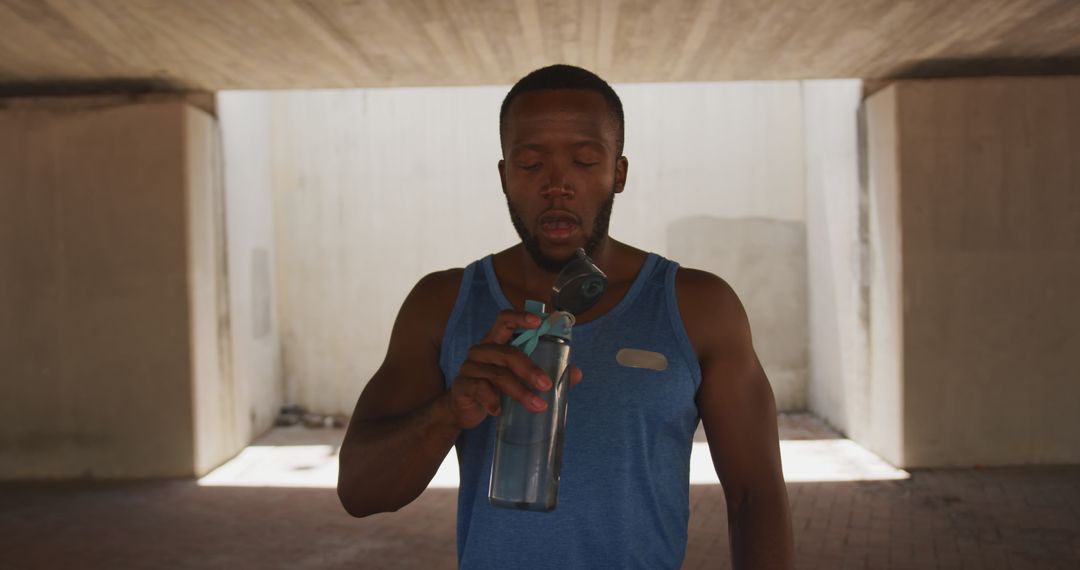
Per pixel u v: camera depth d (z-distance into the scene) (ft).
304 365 30.53
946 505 19.04
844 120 25.32
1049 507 18.72
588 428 4.24
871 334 23.79
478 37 17.99
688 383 4.37
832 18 17.12
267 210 29.27
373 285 30.40
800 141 29.94
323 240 30.50
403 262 30.40
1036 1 16.39
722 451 4.64
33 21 16.65
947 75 22.27
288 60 19.74
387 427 4.27
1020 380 21.72
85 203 22.13
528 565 4.23
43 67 20.25
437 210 30.37
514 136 4.26
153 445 22.34
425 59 19.74
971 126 21.56
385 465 4.14
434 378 4.70
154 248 22.07
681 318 4.45
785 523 4.58
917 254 21.67
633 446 4.26
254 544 17.28
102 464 22.35
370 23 16.88
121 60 19.65
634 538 4.24
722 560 16.11
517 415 3.69
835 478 21.43
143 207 22.07
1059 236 21.58
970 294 21.70
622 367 4.32
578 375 3.78
